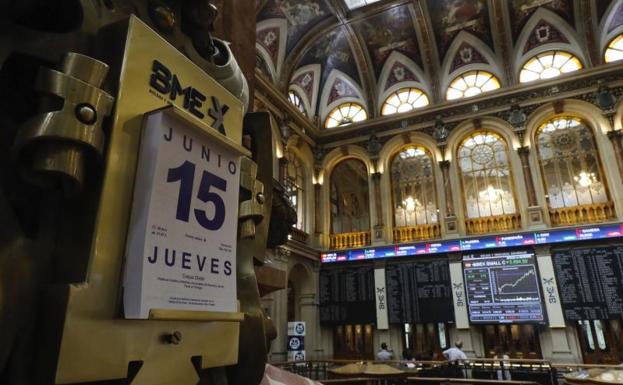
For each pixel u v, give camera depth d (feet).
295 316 43.39
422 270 40.45
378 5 43.19
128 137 1.56
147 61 1.72
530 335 35.94
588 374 14.90
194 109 1.94
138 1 1.97
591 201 36.76
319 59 49.44
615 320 33.47
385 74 49.44
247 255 2.42
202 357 1.77
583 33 40.83
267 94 40.16
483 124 42.60
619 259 33.60
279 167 40.42
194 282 1.70
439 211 41.83
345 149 48.11
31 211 1.41
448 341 38.24
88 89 1.41
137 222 1.51
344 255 43.73
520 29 43.96
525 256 36.81
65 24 1.63
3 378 1.23
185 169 1.74
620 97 37.45
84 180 1.43
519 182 39.32
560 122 39.88
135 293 1.44
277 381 3.01
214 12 2.33
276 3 40.60
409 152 45.70
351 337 42.29
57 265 1.40
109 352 1.37
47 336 1.27
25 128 1.31
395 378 16.11
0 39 1.37
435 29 46.09
